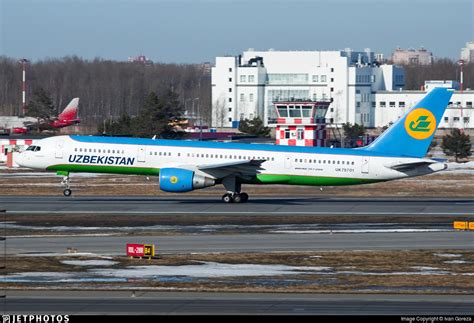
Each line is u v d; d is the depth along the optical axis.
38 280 148.12
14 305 127.94
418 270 162.38
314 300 133.38
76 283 145.62
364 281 150.62
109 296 135.00
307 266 165.62
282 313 123.62
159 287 142.50
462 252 182.75
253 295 136.88
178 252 180.38
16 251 179.50
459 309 127.19
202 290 140.12
